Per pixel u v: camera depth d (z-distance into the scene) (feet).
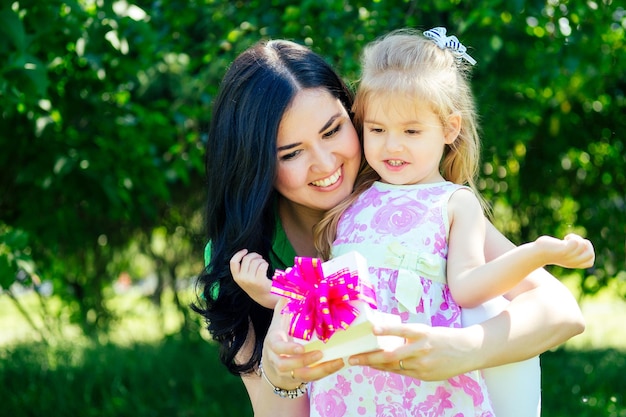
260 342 7.65
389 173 7.38
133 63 15.39
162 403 18.56
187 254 23.27
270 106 7.34
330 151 7.43
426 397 6.78
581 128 20.90
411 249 7.00
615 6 15.48
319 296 6.07
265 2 16.61
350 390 6.93
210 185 7.86
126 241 22.86
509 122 17.44
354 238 7.27
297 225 8.21
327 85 7.54
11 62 12.48
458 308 6.94
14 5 13.07
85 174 16.12
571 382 19.83
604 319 30.01
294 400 7.28
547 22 15.47
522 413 7.04
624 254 21.43
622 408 18.16
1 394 18.78
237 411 18.37
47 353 20.52
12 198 17.24
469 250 6.93
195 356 21.17
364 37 14.60
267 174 7.40
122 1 14.24
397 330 5.99
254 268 7.02
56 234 17.84
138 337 24.91
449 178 7.95
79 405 18.54
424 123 7.27
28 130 15.76
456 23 14.80
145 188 17.94
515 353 6.40
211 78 16.39
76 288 22.91
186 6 16.88
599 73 17.70
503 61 16.06
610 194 21.63
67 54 15.21
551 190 21.67
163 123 16.55
